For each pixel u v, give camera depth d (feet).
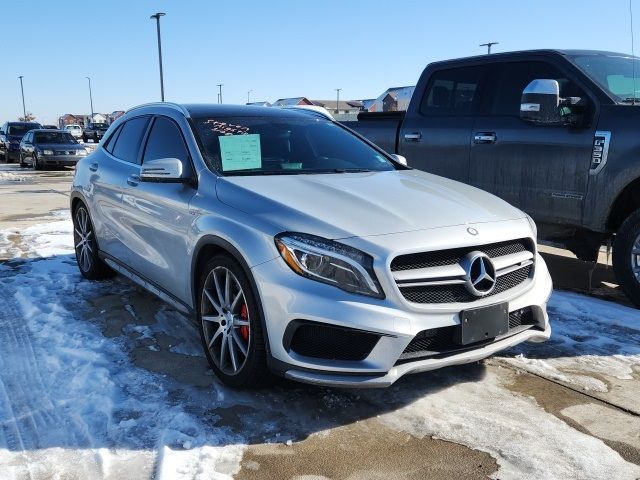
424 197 11.49
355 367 9.44
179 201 12.38
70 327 14.15
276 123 14.52
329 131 15.20
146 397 10.77
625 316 14.99
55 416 10.14
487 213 11.26
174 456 8.91
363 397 10.87
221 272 11.17
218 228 10.84
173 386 11.20
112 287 17.44
